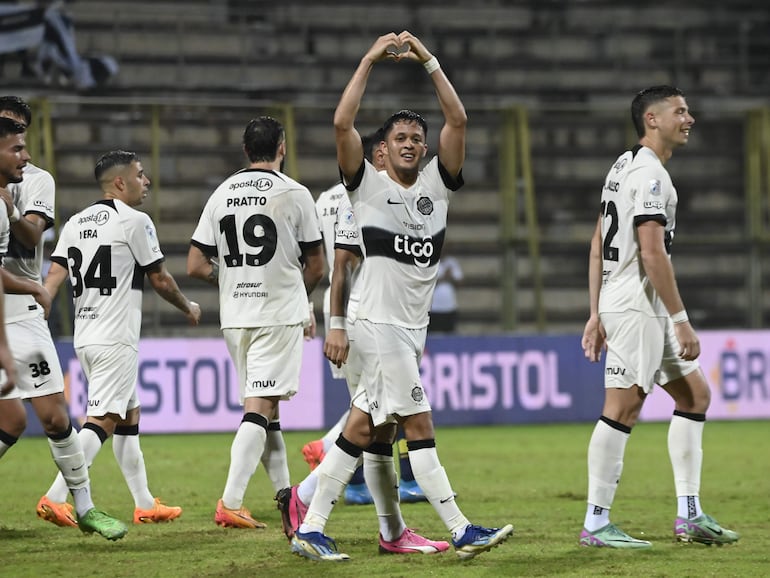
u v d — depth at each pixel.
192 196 55.16
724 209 62.03
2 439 19.88
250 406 21.78
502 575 16.84
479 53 66.19
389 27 65.88
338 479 18.36
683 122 19.58
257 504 26.20
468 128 61.06
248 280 21.81
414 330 18.11
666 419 51.00
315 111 56.53
